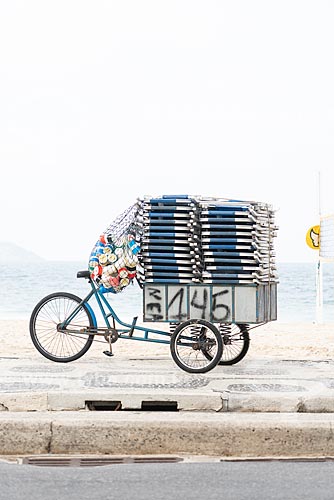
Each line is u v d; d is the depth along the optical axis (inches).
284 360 482.3
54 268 3811.5
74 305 468.1
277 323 911.0
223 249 443.2
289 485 260.4
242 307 438.6
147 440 320.8
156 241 444.8
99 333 458.6
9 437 321.7
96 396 359.3
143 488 257.0
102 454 320.2
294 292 2272.4
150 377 409.1
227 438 320.2
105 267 450.6
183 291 440.8
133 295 1935.3
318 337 722.2
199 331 438.6
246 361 477.4
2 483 263.9
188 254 441.7
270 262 461.1
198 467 287.6
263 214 454.0
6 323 845.8
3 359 475.8
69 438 321.4
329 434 320.2
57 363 459.2
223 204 446.9
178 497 246.5
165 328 798.5
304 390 372.2
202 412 353.4
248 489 255.4
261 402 354.6
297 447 319.9
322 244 900.6
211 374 422.6
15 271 3393.2
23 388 373.7
